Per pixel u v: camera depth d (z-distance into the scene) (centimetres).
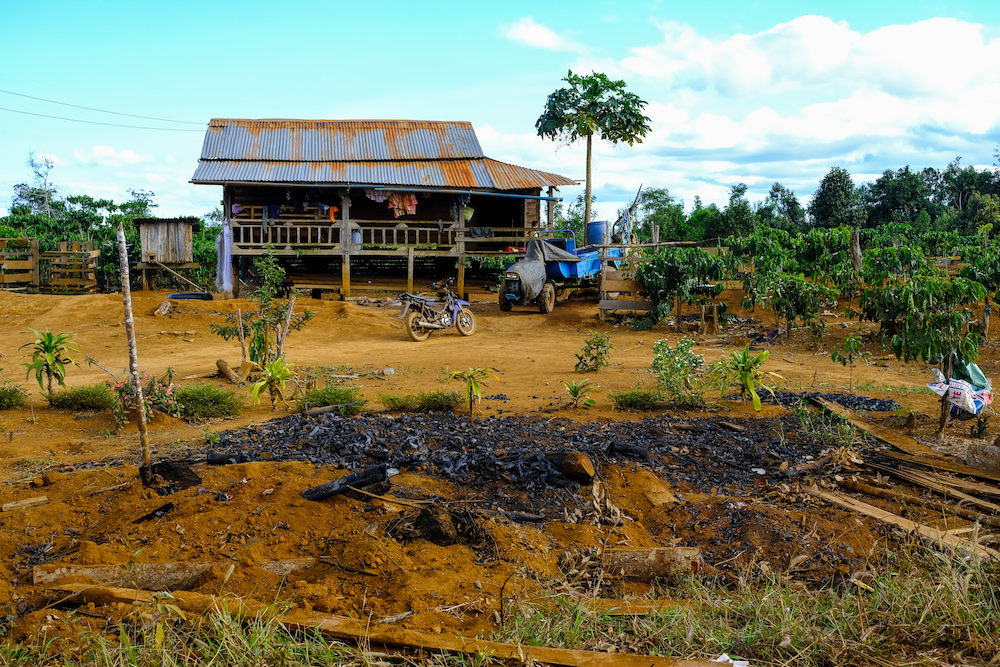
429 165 2627
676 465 715
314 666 378
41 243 2728
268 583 472
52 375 973
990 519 592
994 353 1408
